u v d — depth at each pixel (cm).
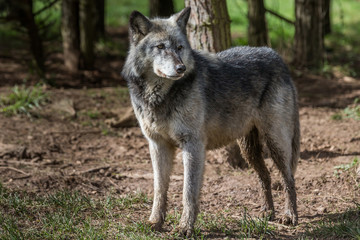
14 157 1218
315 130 1460
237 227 853
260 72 888
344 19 3594
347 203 931
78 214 901
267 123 884
